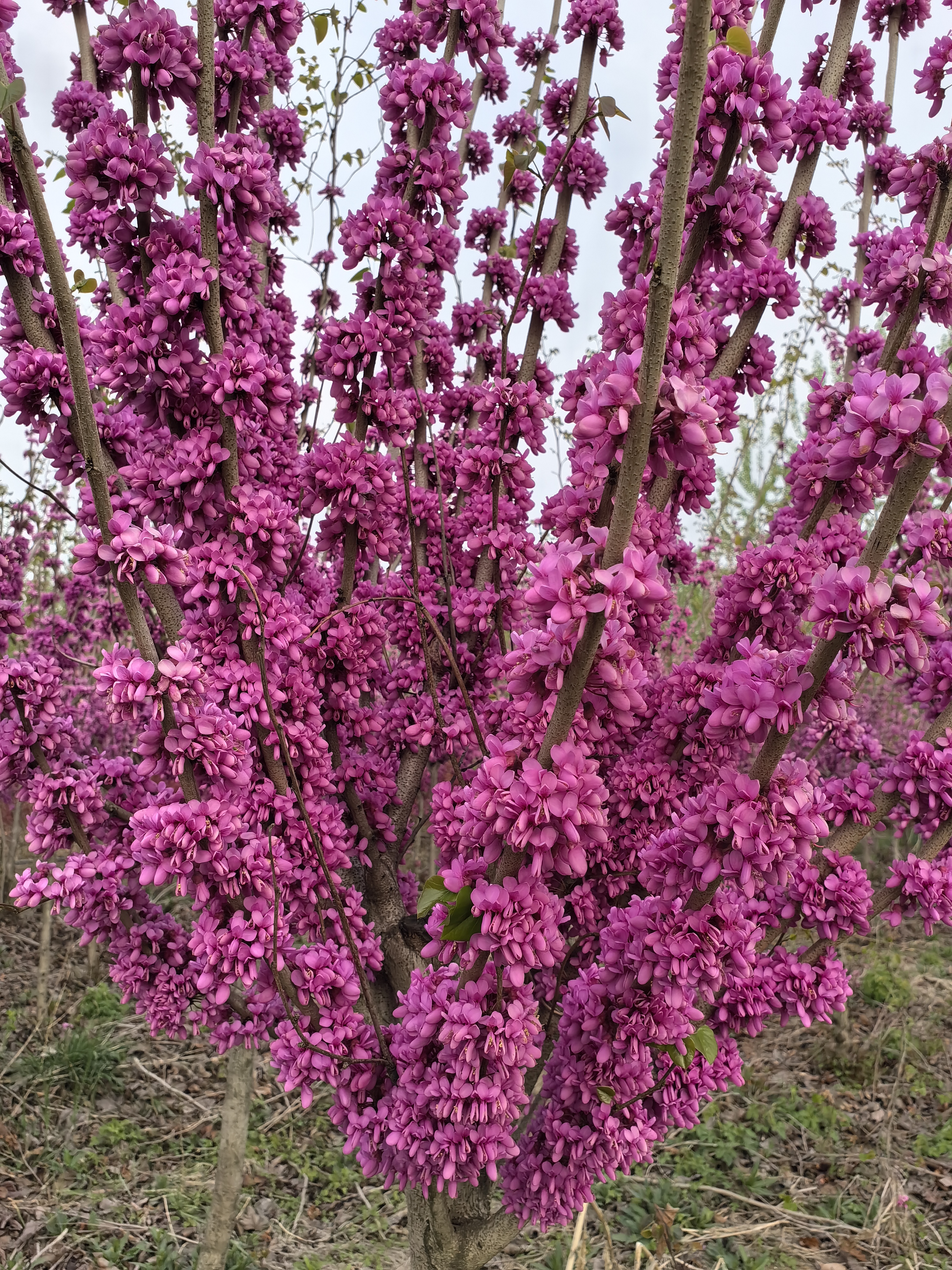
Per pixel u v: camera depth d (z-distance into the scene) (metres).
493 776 1.41
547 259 2.94
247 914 2.00
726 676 1.39
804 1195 4.82
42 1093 5.35
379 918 2.67
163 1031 2.35
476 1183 1.93
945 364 1.70
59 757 2.35
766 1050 6.34
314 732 2.16
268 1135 5.42
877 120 3.76
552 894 1.61
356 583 3.05
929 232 1.89
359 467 2.18
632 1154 2.02
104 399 2.53
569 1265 2.33
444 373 3.24
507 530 2.60
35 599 6.31
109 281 2.91
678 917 1.61
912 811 2.21
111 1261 4.14
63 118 2.59
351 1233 4.61
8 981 6.46
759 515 7.29
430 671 2.37
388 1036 2.12
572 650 1.26
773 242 2.42
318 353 2.23
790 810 1.39
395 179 2.35
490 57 2.58
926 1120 5.41
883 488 2.19
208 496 1.94
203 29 1.81
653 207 2.03
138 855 1.87
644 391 1.16
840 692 1.33
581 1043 1.93
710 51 1.65
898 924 2.20
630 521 1.23
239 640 2.04
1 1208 4.44
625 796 2.31
